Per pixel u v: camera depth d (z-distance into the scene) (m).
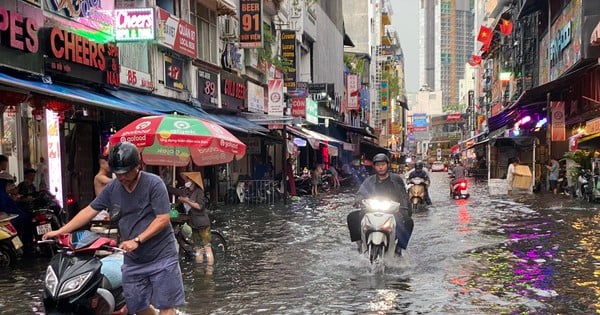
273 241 11.70
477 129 76.50
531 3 32.31
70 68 11.83
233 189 22.00
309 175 28.75
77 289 4.29
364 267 8.70
